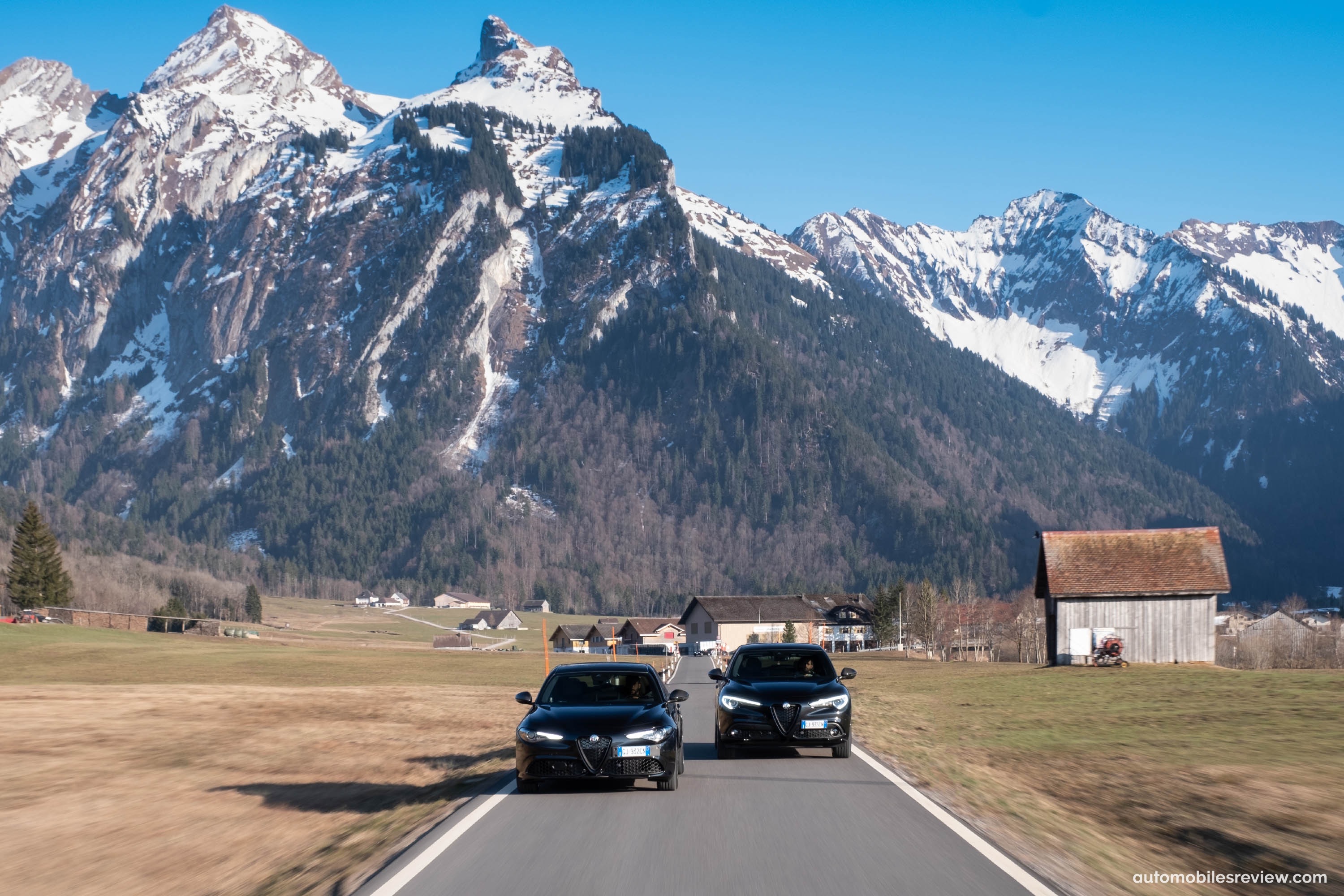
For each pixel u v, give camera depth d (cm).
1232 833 1134
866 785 1416
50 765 1819
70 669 5850
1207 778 1495
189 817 1312
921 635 10925
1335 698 2794
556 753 1334
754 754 1797
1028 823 1170
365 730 2470
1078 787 1466
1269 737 1989
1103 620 5297
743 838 1073
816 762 1678
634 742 1342
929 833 1094
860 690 3944
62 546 17862
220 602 17638
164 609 13575
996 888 878
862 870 938
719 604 14688
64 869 1035
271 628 17762
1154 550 5431
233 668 6084
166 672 5722
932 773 1534
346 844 1104
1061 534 5550
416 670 6275
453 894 870
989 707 2945
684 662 9025
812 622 14512
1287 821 1197
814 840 1059
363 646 11962
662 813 1216
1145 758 1733
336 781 1636
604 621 15988
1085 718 2520
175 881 981
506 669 6594
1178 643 5281
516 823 1165
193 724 2598
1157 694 3203
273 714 2906
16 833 1209
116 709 2986
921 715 2684
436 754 1998
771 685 1745
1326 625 9262
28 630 8488
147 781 1630
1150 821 1220
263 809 1372
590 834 1098
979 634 11131
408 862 976
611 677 1543
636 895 860
